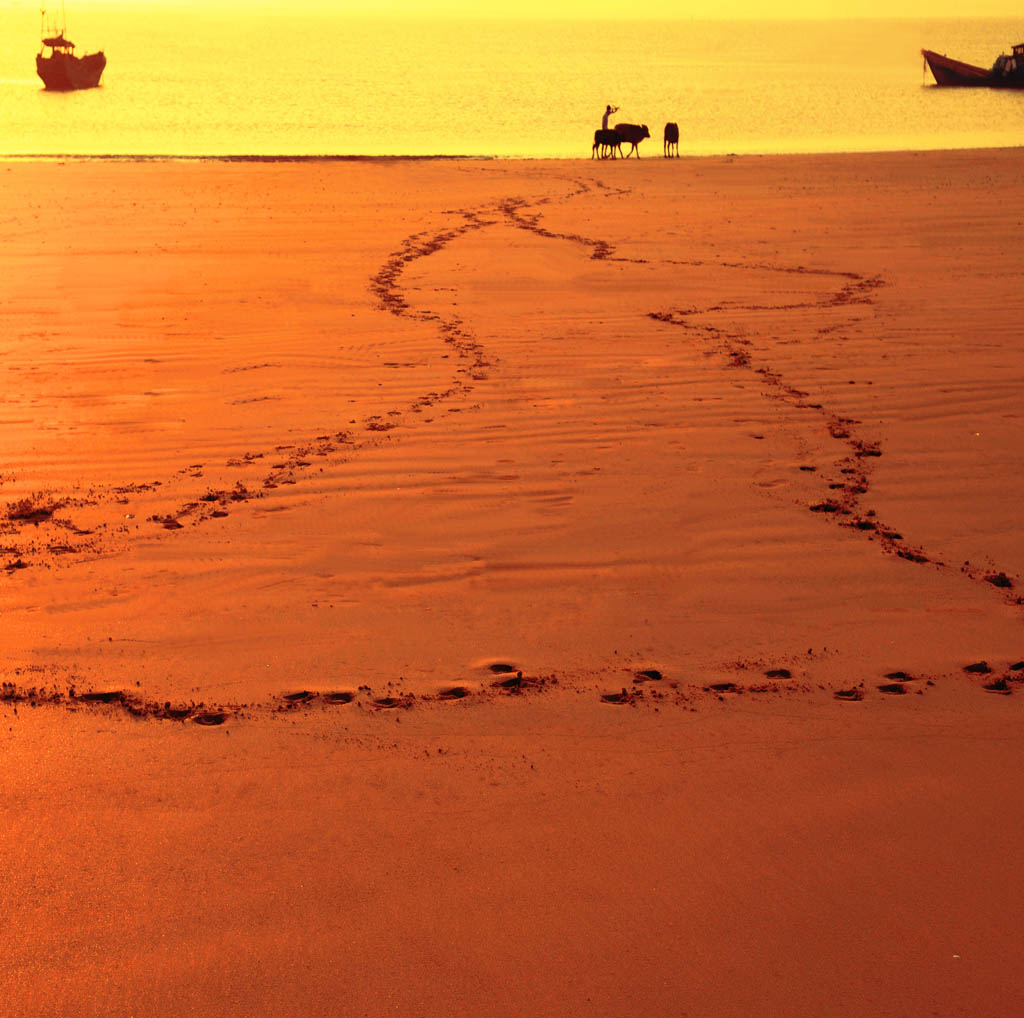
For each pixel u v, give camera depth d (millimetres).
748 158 31359
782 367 11164
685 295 15047
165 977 3381
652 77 78438
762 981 3379
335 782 4449
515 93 61750
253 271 16359
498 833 4113
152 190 24000
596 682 5309
